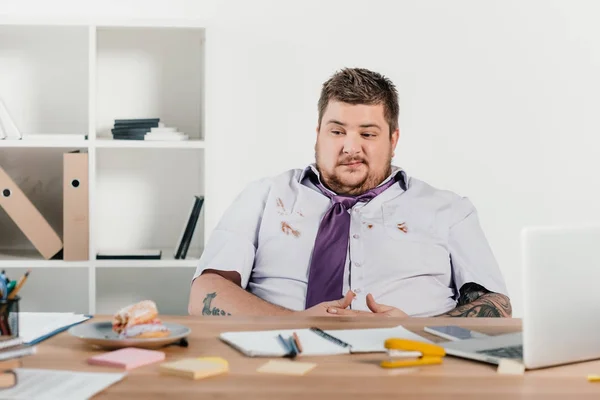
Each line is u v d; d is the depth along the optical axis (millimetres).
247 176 3240
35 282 3236
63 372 1283
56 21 2975
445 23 3305
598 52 3354
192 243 3273
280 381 1253
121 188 3262
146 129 3064
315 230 3164
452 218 3258
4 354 1270
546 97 3350
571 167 3363
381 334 1606
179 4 3230
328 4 3262
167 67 3240
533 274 1348
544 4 3334
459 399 1169
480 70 3320
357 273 3133
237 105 3246
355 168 3219
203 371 1271
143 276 3285
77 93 3215
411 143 3287
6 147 3143
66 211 2975
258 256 3160
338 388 1216
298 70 3258
